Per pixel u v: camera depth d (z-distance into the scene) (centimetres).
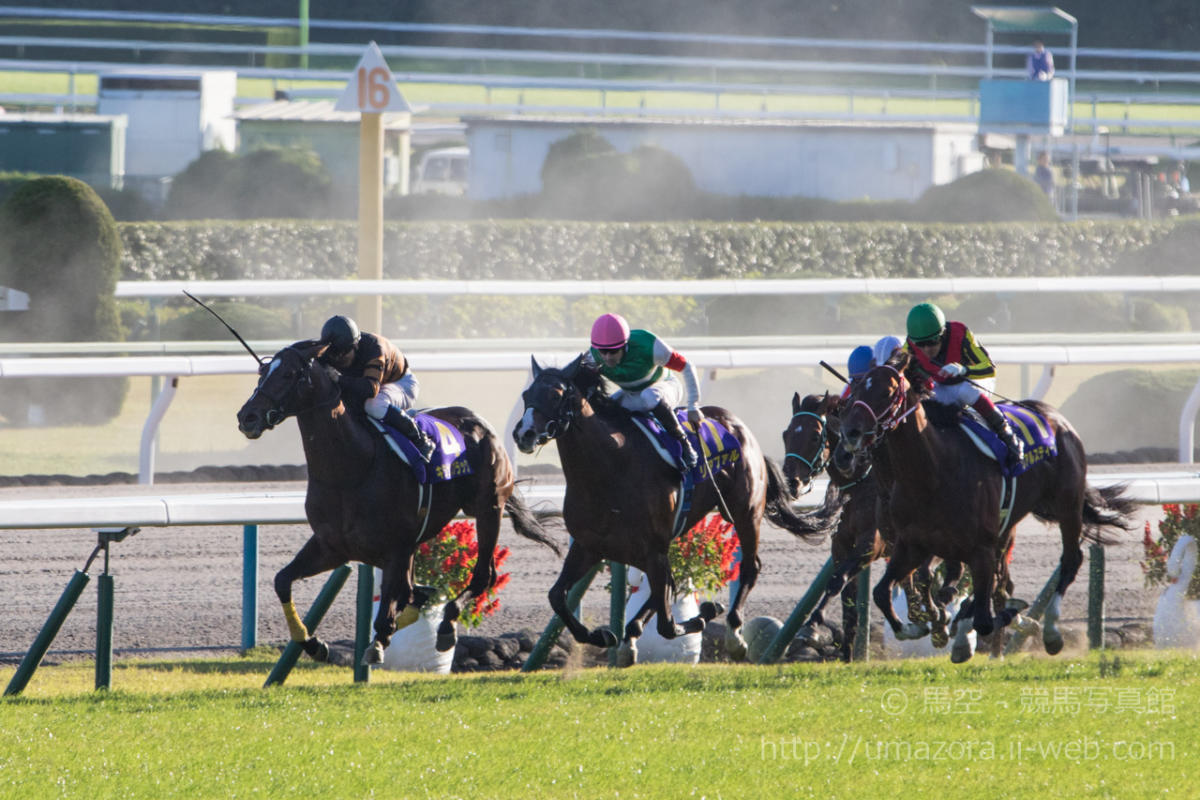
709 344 1631
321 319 2080
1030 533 1334
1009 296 2034
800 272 2555
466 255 2573
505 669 957
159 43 4972
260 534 1252
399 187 3344
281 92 4112
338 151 3288
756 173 3138
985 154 3509
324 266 2569
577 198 2955
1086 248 2858
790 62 5059
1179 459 1526
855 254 2767
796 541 1281
